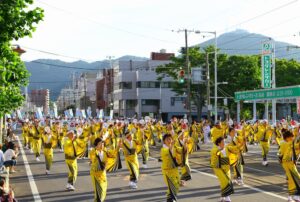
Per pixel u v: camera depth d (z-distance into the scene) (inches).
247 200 488.7
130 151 587.8
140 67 3444.9
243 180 634.8
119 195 536.1
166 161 453.4
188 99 1674.5
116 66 3511.3
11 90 418.6
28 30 336.5
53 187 607.2
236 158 508.7
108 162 462.6
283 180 634.8
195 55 2060.8
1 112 424.5
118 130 1030.4
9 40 339.0
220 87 2062.0
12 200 381.7
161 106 3063.5
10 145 733.9
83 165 852.0
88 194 551.2
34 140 965.8
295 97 1286.9
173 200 454.3
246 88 2036.2
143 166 803.4
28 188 601.0
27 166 856.3
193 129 1159.0
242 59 2076.8
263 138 816.9
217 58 2052.2
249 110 2416.3
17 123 2508.6
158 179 661.9
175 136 646.5
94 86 4783.5
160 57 3472.0
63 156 1039.0
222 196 474.6
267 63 1504.7
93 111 4429.1
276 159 940.6
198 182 622.8
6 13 324.8
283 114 2901.1
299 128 598.2
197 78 1809.8
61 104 6717.5
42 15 333.1
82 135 788.0
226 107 2289.6
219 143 472.7
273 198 500.7
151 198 514.9
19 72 379.9
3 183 389.1
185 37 1668.3
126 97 3169.3
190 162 872.3
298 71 2361.0
